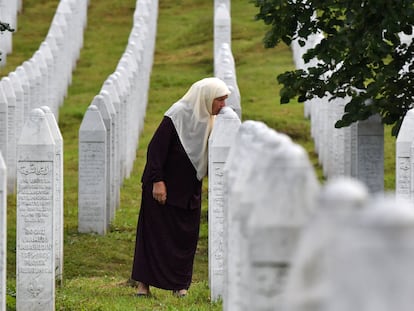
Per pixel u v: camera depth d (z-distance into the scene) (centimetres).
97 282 3134
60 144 3002
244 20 8169
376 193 3847
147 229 2741
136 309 2528
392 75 3372
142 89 5928
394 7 3206
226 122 2619
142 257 2745
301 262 895
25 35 8025
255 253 1090
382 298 816
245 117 5716
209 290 2805
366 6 3262
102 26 8388
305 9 3369
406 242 814
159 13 8719
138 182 4784
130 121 4969
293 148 1077
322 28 3422
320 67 3469
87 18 8538
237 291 1499
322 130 4919
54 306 2567
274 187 1066
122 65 5197
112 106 4119
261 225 1080
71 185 4744
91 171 3884
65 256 3550
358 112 3484
